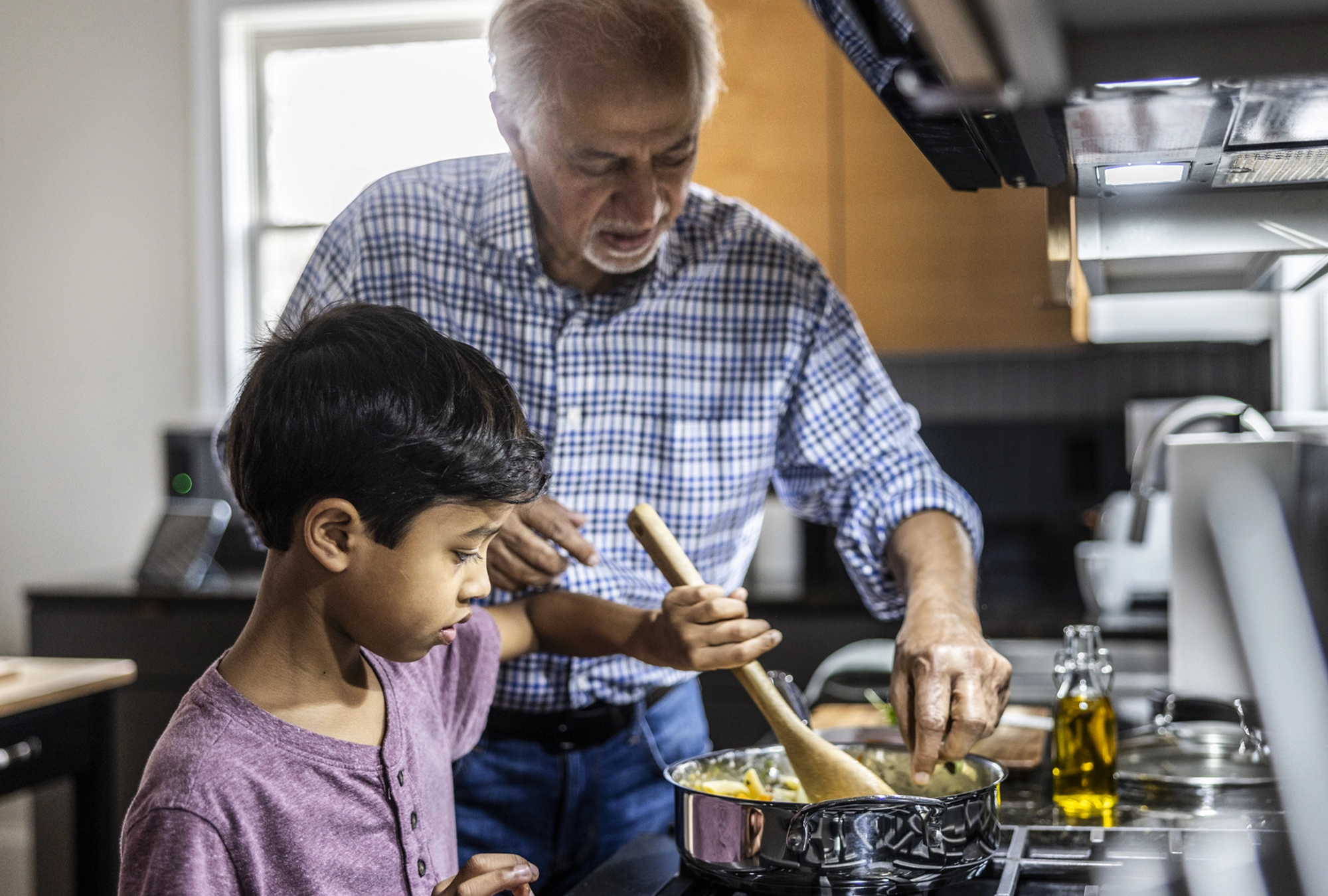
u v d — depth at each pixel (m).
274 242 3.46
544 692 1.23
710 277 1.31
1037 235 2.78
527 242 1.24
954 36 0.52
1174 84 0.59
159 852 0.74
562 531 1.12
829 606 2.65
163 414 3.42
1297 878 0.84
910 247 2.84
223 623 2.81
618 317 1.28
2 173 3.46
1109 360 3.09
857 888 0.82
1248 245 0.93
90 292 3.44
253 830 0.77
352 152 3.43
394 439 0.74
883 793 0.92
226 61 3.38
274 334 0.84
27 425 3.47
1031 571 3.09
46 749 2.13
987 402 3.16
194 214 3.39
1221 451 1.36
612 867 0.96
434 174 1.31
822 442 1.35
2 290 3.47
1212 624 1.36
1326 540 1.14
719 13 2.86
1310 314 1.73
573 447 1.29
